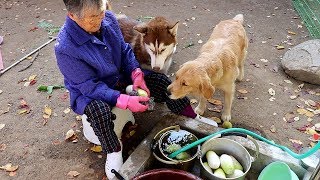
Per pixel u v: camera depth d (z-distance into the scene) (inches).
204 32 163.3
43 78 135.0
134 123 111.3
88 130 101.3
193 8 185.2
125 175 83.4
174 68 138.5
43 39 160.2
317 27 166.1
